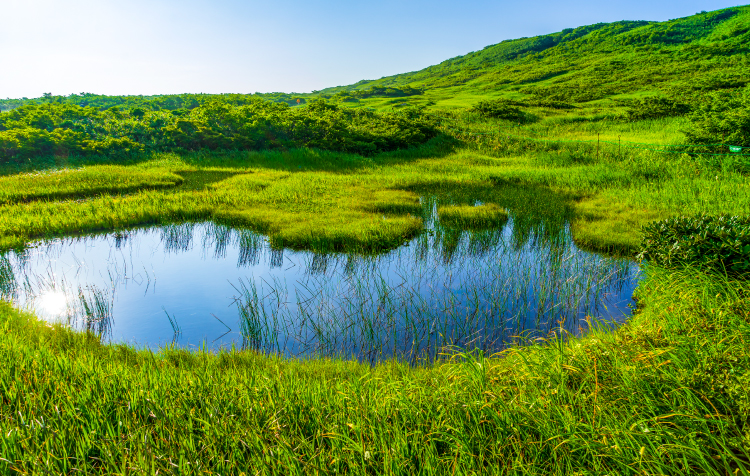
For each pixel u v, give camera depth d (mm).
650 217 12430
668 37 95312
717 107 20609
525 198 15898
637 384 3895
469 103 54188
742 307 5012
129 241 12250
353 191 17109
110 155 24188
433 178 19906
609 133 32594
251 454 3486
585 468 3156
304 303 8281
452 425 3746
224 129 28172
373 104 62688
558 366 4418
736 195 13398
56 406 3791
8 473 3141
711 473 2865
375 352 6551
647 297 6816
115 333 7234
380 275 9055
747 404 3207
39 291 8828
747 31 78125
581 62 85250
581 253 10586
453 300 8102
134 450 3439
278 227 12508
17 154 22234
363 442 3475
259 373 5039
